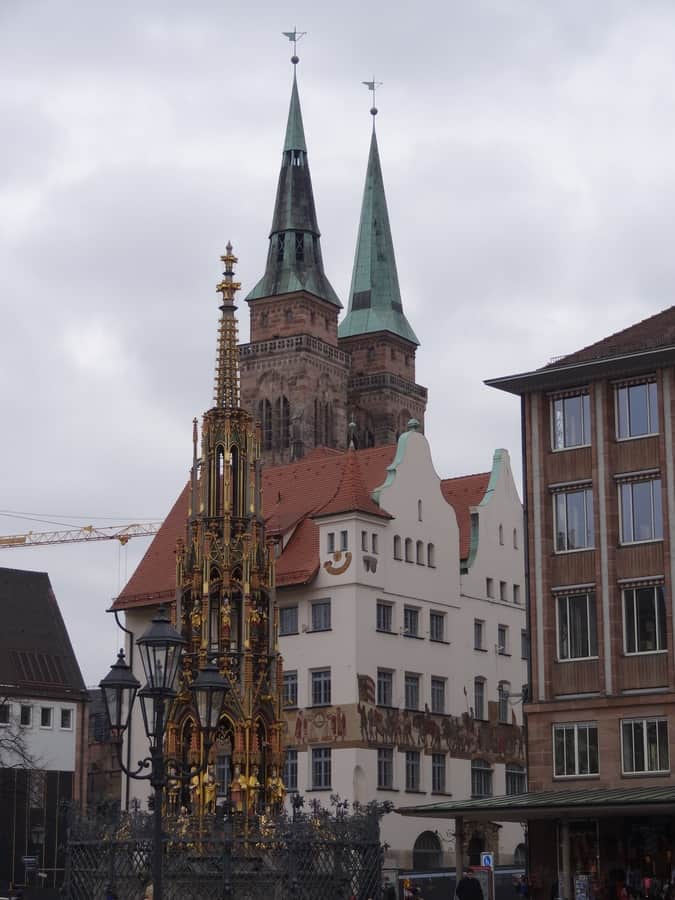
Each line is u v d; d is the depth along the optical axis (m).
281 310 177.25
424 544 95.12
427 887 74.19
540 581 71.44
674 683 67.00
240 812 40.09
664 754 66.88
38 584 123.81
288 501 98.50
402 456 94.81
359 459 100.38
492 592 100.44
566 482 71.62
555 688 70.38
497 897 75.12
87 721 118.50
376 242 189.25
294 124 183.00
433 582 95.19
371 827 39.16
